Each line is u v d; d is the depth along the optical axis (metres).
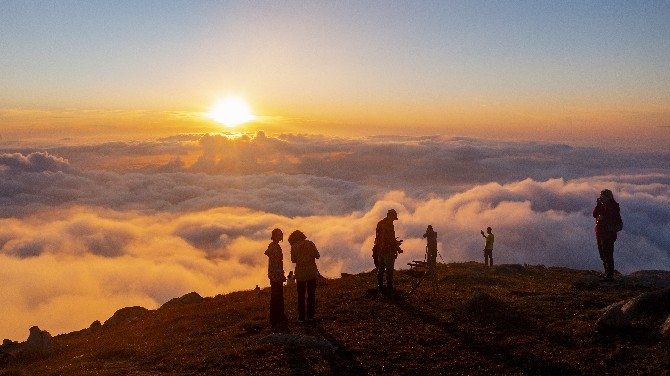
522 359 9.49
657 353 8.83
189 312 17.92
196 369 10.39
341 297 15.88
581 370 8.79
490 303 12.34
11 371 12.27
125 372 10.75
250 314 15.40
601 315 10.82
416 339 11.04
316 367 9.84
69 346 16.86
